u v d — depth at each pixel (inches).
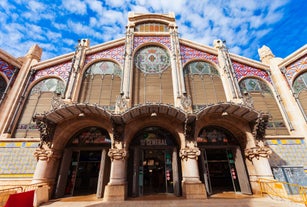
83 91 515.2
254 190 399.9
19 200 274.8
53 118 394.6
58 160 420.2
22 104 488.7
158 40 620.4
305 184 389.1
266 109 522.3
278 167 412.2
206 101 515.2
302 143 461.1
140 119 431.2
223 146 456.8
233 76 546.6
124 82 504.1
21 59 552.7
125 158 394.9
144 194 413.4
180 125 422.9
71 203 335.0
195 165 381.7
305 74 527.8
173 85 524.1
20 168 403.5
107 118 417.1
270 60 616.1
